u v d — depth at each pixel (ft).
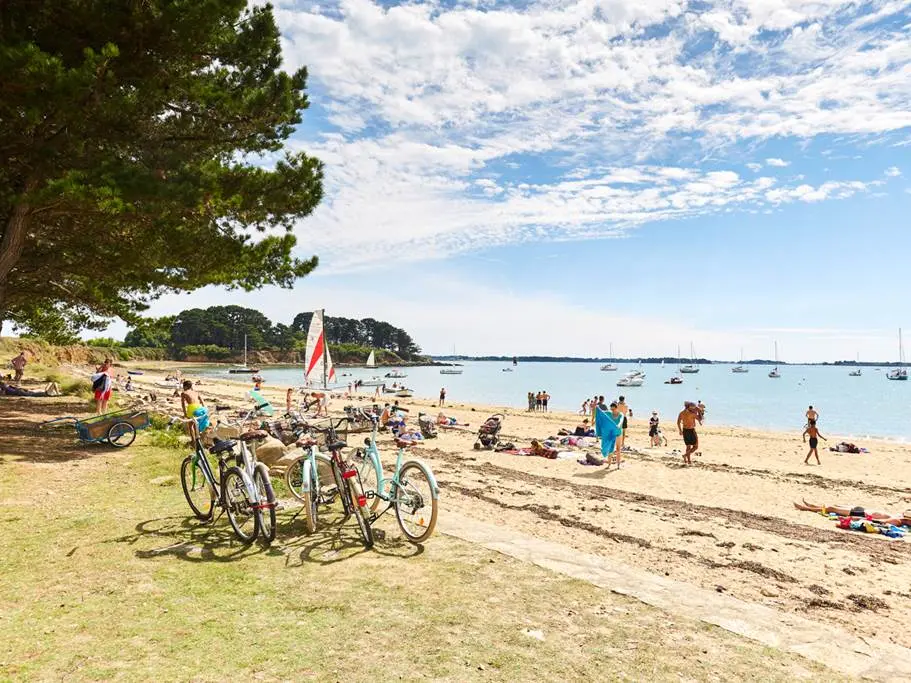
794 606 17.38
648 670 10.85
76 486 25.88
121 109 34.83
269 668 10.57
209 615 12.82
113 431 37.99
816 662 11.39
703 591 15.14
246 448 19.11
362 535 19.27
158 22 35.09
